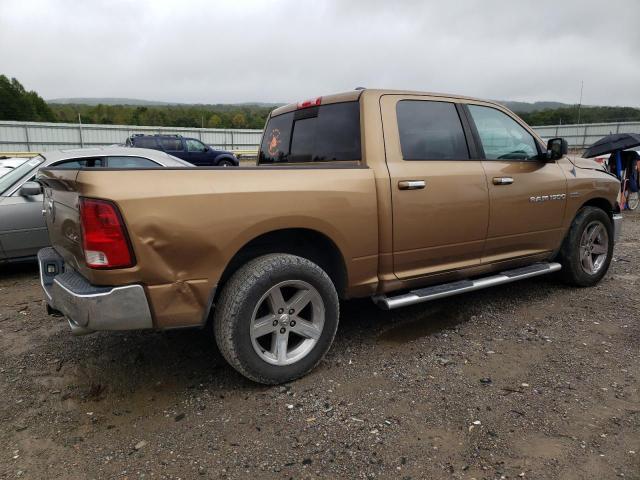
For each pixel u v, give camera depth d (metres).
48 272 3.29
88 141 36.88
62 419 2.79
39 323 4.30
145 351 3.68
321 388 3.08
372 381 3.15
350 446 2.48
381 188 3.36
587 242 4.95
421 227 3.58
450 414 2.75
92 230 2.51
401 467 2.31
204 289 2.78
